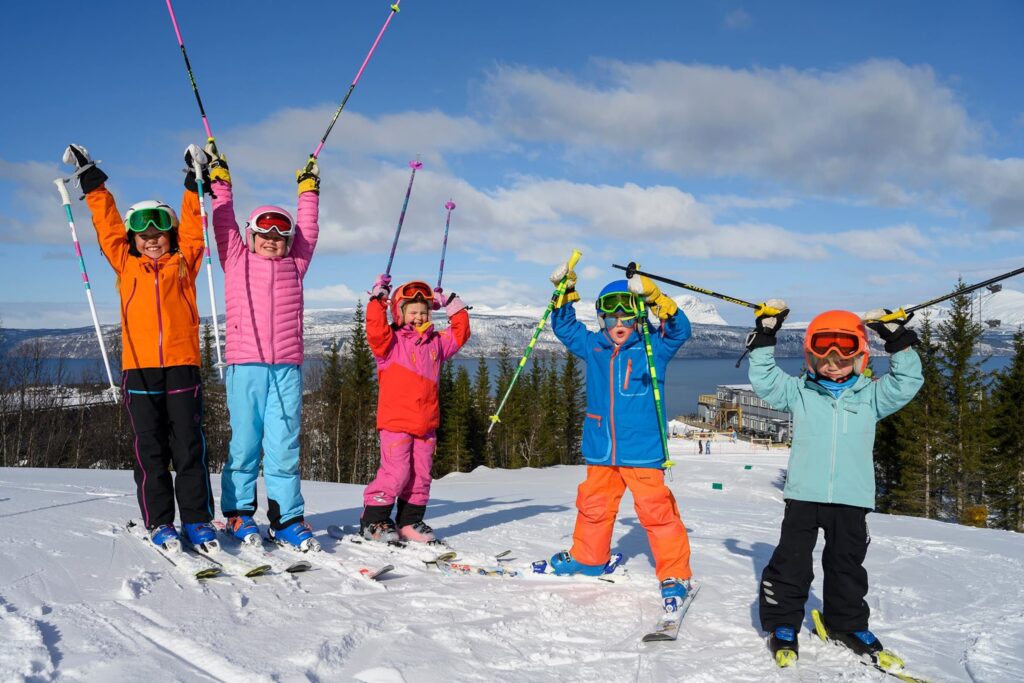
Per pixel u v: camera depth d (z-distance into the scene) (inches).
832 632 124.1
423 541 193.8
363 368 1521.9
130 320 157.1
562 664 113.6
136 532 164.4
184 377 159.9
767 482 966.4
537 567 166.9
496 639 121.6
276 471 173.8
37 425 1148.5
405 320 193.0
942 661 122.3
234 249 169.6
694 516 293.9
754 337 128.9
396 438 190.4
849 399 122.4
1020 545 235.8
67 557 139.9
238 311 169.2
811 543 123.3
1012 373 1069.1
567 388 1891.0
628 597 150.9
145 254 161.2
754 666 115.2
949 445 1070.4
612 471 158.4
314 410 1673.2
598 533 161.3
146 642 105.6
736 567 186.2
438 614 132.1
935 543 234.8
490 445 1654.8
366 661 106.5
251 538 168.4
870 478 120.4
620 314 151.7
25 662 92.0
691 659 117.5
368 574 152.5
